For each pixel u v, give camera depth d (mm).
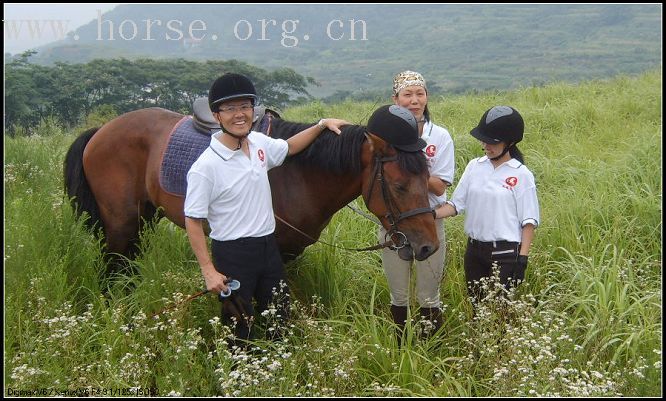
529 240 3830
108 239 4645
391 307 4145
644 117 9266
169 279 4137
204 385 3352
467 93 13000
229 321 3654
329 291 4320
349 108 12383
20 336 3621
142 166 4426
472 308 4062
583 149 7461
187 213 3414
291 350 3592
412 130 3416
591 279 4215
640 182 6129
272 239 3625
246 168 3459
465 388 3439
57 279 4102
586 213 5410
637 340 3570
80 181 4672
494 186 3855
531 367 3213
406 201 3441
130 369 3342
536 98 11367
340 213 5539
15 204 5379
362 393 3295
